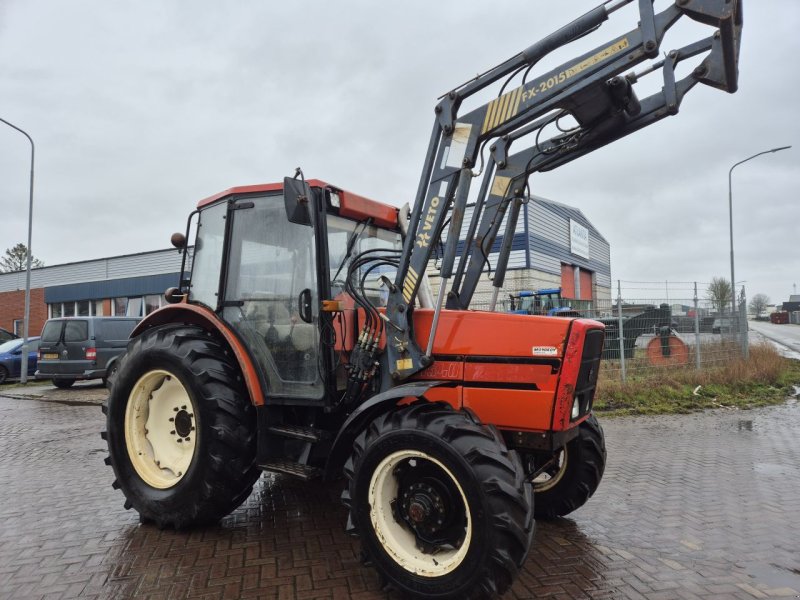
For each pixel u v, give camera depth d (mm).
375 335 3445
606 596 2887
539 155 3914
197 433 3600
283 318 3744
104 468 5598
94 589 2953
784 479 5074
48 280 28000
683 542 3605
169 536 3686
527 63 3119
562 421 3043
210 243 4203
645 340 11156
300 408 3953
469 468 2604
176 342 3789
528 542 2555
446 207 3268
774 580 3080
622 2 2834
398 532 2922
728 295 15461
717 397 9688
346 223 3955
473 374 3215
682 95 3223
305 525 3885
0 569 3211
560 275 24547
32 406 10508
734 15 2781
